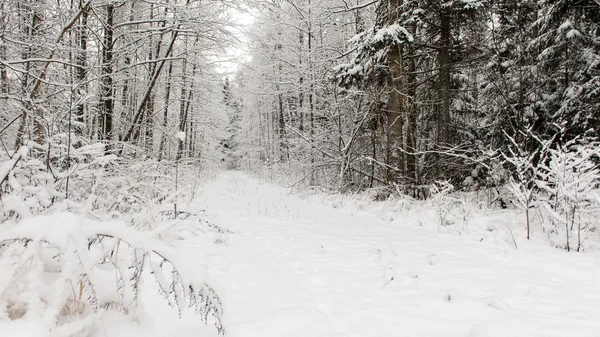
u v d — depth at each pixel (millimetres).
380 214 6863
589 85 7820
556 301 2582
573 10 8156
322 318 2129
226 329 1901
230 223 5789
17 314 1347
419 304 2447
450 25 10695
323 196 10281
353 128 12211
